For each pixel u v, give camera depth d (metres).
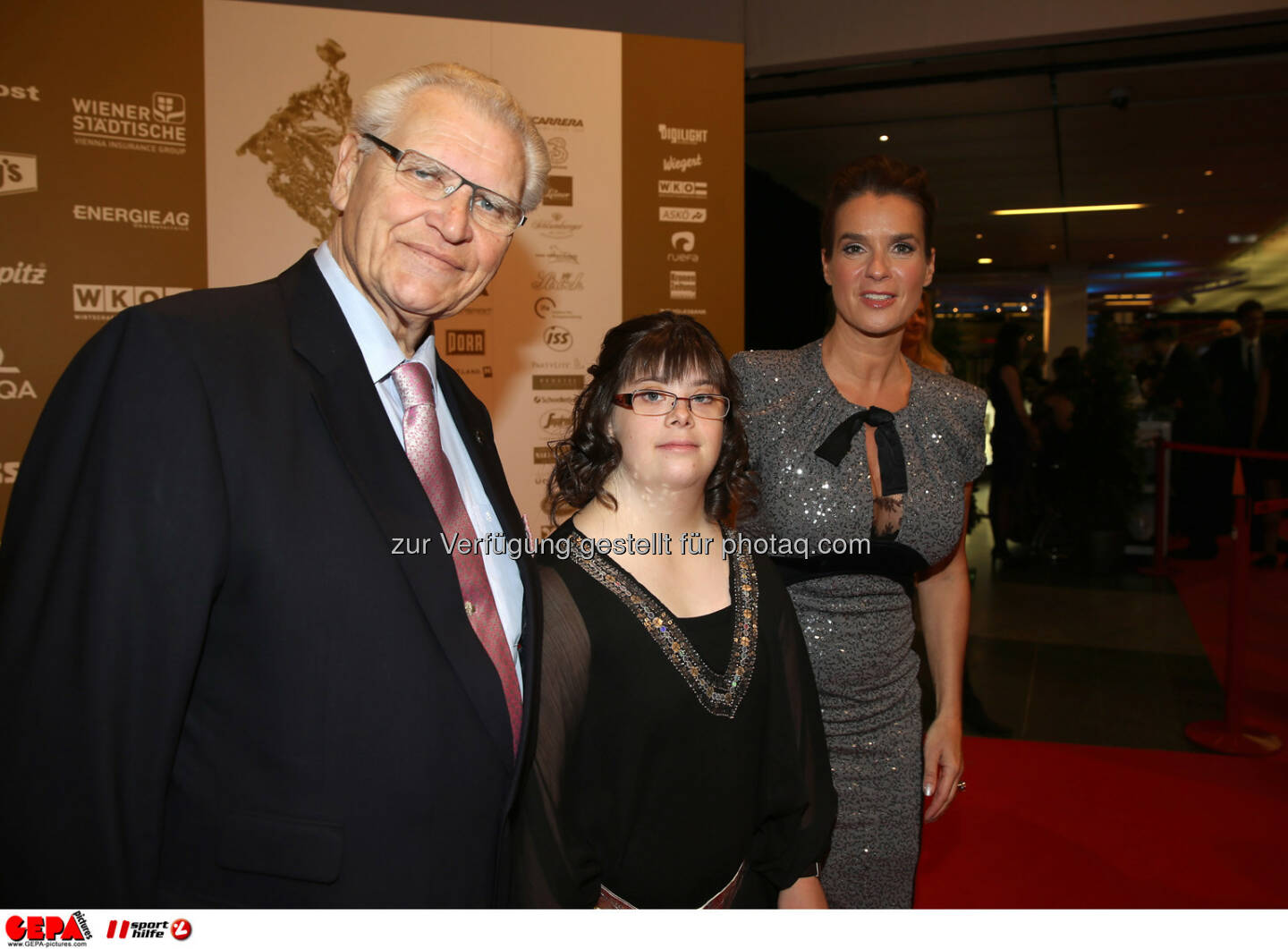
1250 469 7.02
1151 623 5.36
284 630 0.89
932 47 4.25
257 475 0.89
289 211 3.06
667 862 1.15
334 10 3.06
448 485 1.09
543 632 1.13
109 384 0.85
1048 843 2.79
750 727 1.21
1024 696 4.19
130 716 0.80
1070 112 5.66
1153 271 11.38
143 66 2.88
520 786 1.06
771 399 1.62
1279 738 3.63
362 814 0.91
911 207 1.51
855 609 1.56
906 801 1.60
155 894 0.82
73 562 0.80
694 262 3.55
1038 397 7.23
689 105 3.49
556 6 4.07
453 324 3.31
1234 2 3.83
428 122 1.04
